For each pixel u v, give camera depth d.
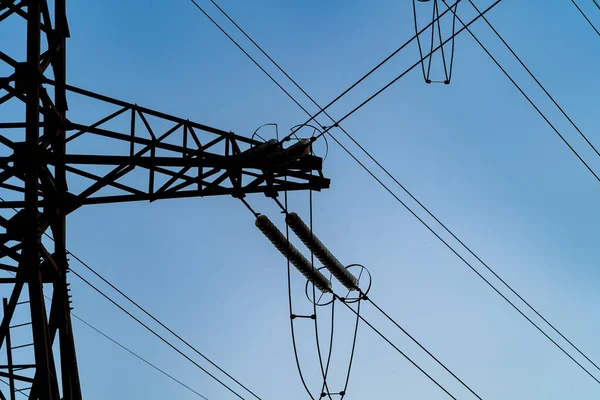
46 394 16.77
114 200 18.91
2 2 18.62
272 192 19.02
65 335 19.09
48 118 19.28
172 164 18.89
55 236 19.23
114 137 19.03
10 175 18.08
